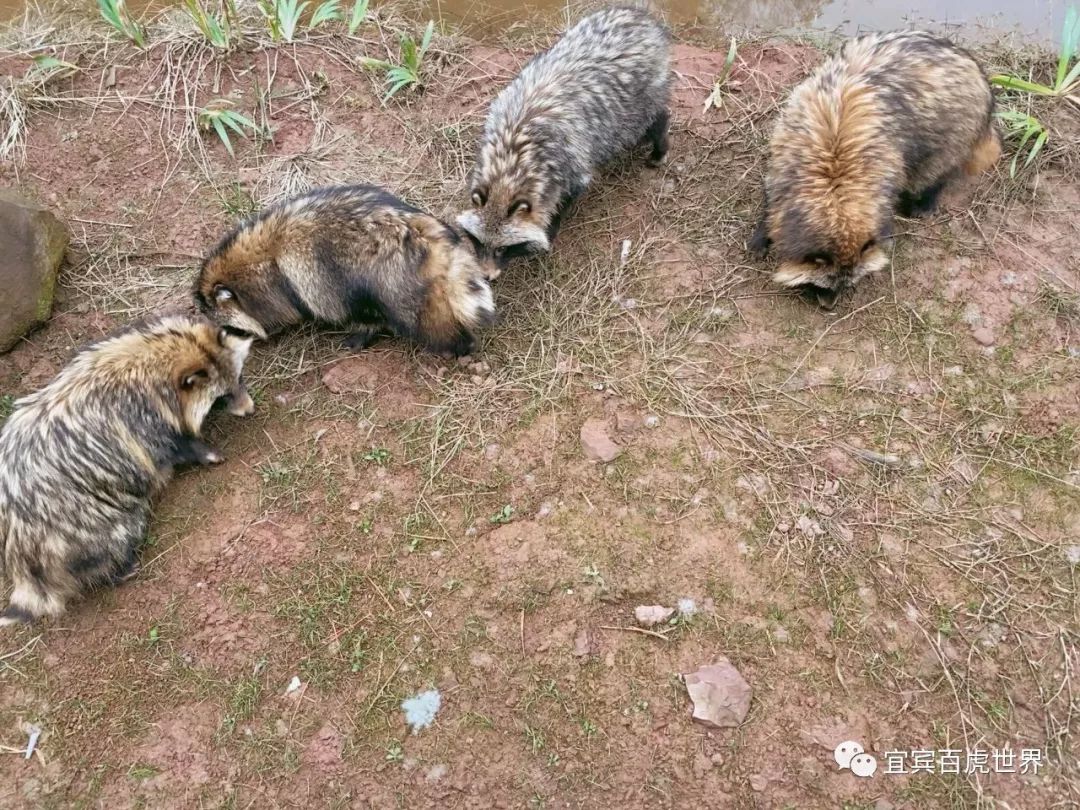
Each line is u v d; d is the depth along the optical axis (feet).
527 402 4.83
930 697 3.93
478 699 4.01
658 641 4.11
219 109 6.00
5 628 4.26
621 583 4.24
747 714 3.92
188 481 4.66
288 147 6.00
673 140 6.00
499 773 3.84
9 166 5.79
